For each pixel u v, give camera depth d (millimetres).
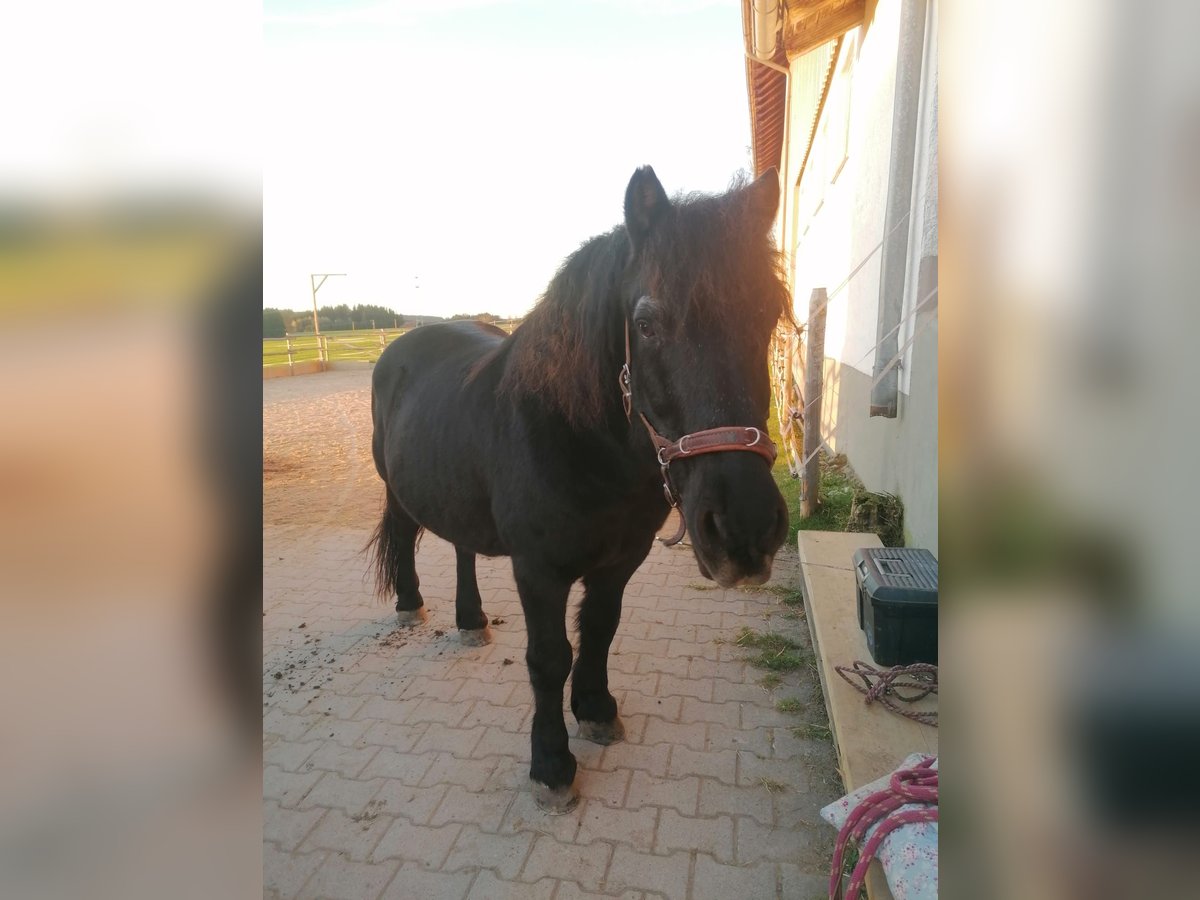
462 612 3275
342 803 2232
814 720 2604
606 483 2000
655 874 1921
